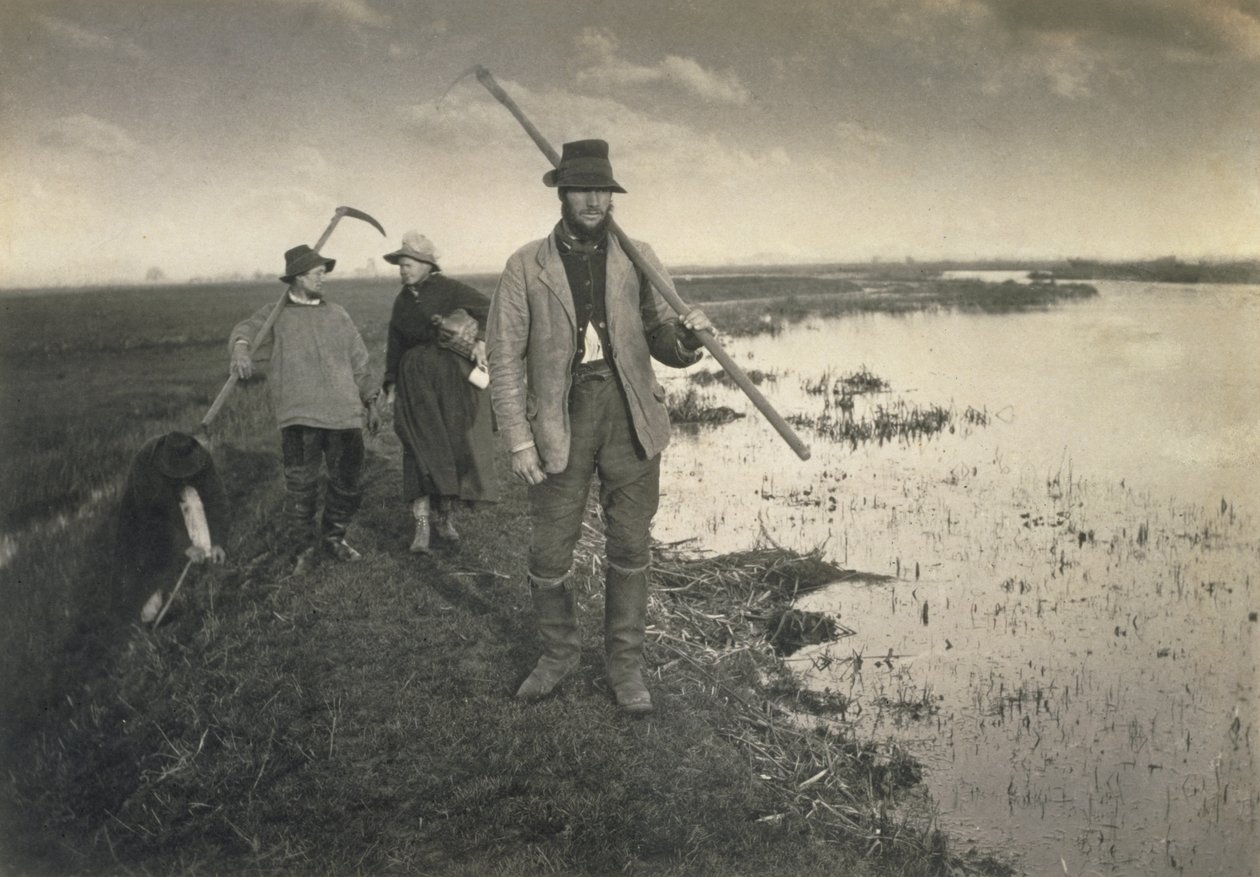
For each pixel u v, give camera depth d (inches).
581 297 127.9
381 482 238.2
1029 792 129.3
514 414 129.7
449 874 110.2
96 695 142.0
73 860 115.3
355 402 180.5
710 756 129.7
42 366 222.4
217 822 118.7
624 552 136.4
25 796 125.0
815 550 206.8
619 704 137.9
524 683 139.9
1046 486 245.1
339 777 124.1
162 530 165.8
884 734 143.3
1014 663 163.8
